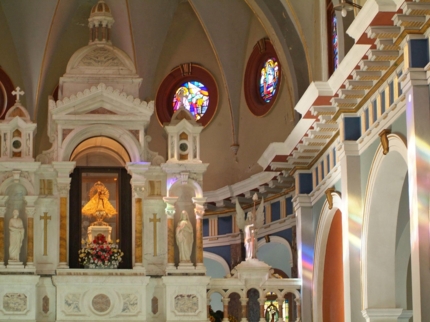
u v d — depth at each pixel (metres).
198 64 35.12
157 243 27.47
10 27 33.31
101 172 28.11
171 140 27.91
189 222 27.38
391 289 22.33
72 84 28.08
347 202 22.86
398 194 21.94
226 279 27.20
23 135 27.30
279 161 28.02
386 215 22.25
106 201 27.97
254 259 27.41
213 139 34.53
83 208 27.80
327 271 26.88
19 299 26.20
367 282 22.30
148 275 27.19
